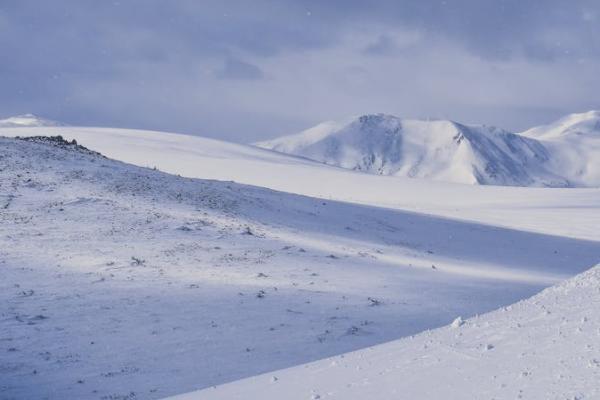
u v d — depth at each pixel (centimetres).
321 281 4316
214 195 7019
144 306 3475
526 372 1105
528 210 12244
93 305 3456
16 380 2397
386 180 17175
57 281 3906
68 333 2994
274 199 7700
